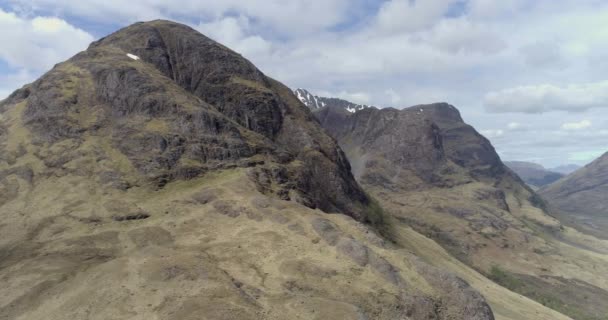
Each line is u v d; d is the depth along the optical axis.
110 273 57.12
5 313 51.84
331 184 130.75
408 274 64.56
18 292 55.59
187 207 83.00
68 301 52.31
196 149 101.25
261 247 67.44
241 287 55.12
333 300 54.28
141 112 108.44
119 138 103.44
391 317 54.56
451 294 62.31
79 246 68.94
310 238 69.81
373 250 69.56
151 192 89.19
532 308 101.75
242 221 76.62
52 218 80.00
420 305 57.97
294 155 126.19
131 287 53.62
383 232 131.00
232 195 85.00
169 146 100.06
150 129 103.62
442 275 64.88
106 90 115.00
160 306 49.47
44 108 113.31
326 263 63.03
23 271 60.75
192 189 90.19
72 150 100.44
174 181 93.81
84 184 90.88
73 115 109.88
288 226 73.25
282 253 65.56
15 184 93.50
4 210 84.56
